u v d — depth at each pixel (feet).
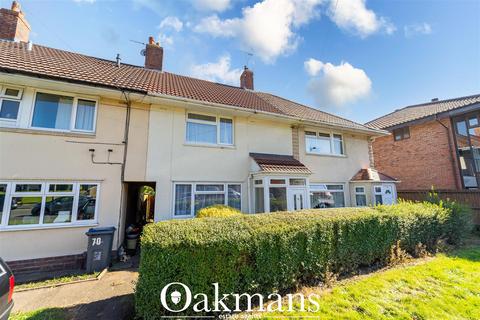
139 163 25.31
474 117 39.11
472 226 27.84
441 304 12.27
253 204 30.68
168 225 13.14
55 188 21.35
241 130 32.45
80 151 22.72
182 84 35.86
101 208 22.79
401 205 24.02
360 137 43.19
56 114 22.68
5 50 24.59
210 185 29.17
